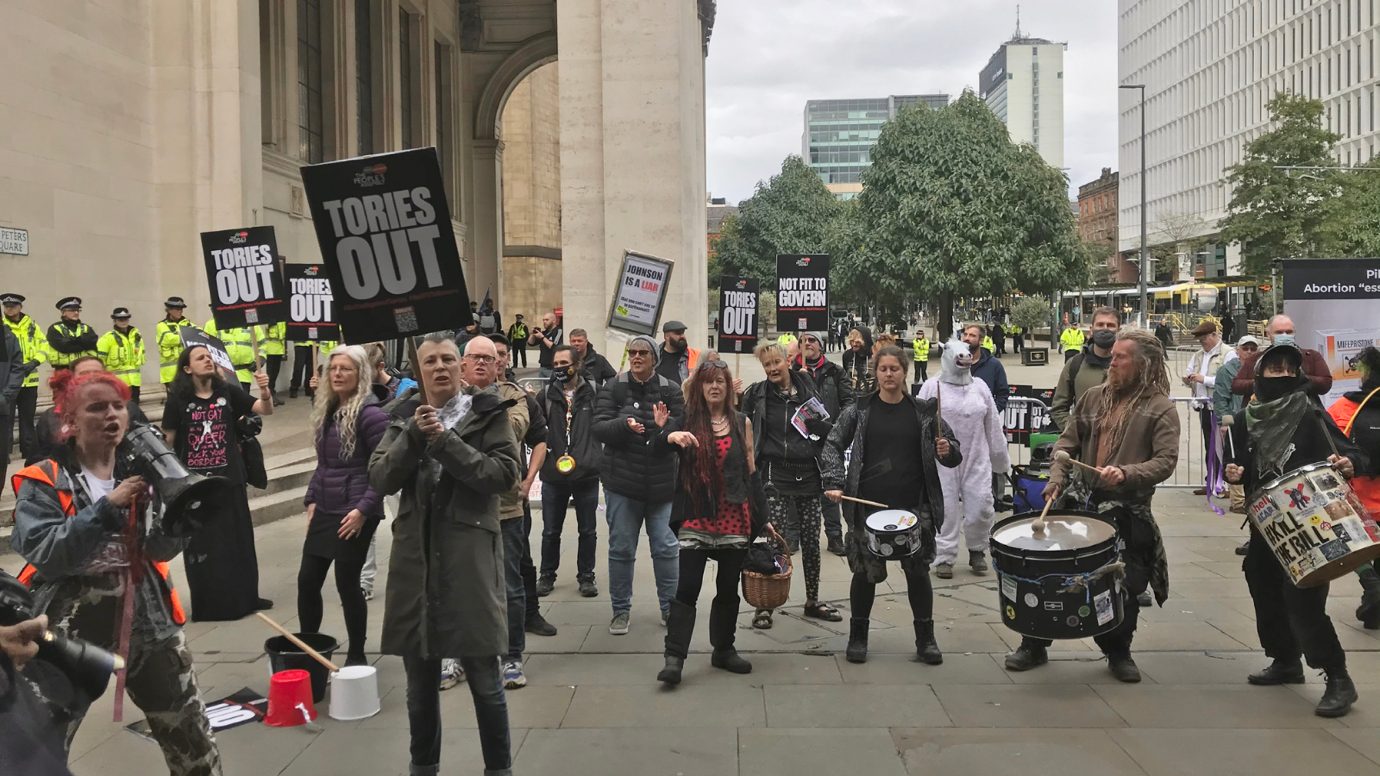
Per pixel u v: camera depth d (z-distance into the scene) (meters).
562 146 13.88
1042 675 5.51
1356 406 6.34
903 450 5.82
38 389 12.46
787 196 59.38
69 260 13.29
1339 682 4.87
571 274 13.84
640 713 4.98
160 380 14.85
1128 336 5.54
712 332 47.47
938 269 37.44
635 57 13.59
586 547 7.34
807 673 5.58
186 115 15.22
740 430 5.66
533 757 4.45
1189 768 4.27
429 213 3.87
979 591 7.36
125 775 4.29
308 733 4.76
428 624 3.79
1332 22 69.25
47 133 12.89
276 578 7.85
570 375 7.55
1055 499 5.67
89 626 3.37
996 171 37.69
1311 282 9.29
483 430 3.94
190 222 15.24
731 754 4.46
